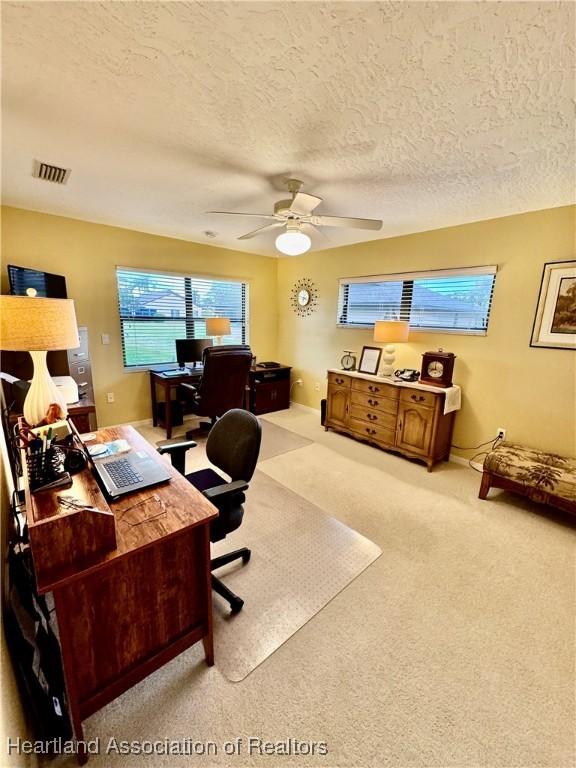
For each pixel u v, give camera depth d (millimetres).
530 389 2846
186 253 4133
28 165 2107
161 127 1653
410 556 2000
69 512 950
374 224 2338
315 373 4832
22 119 1594
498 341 2984
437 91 1345
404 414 3316
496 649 1444
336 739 1133
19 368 2820
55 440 1394
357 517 2381
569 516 2430
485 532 2238
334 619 1576
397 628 1536
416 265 3494
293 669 1348
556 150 1787
